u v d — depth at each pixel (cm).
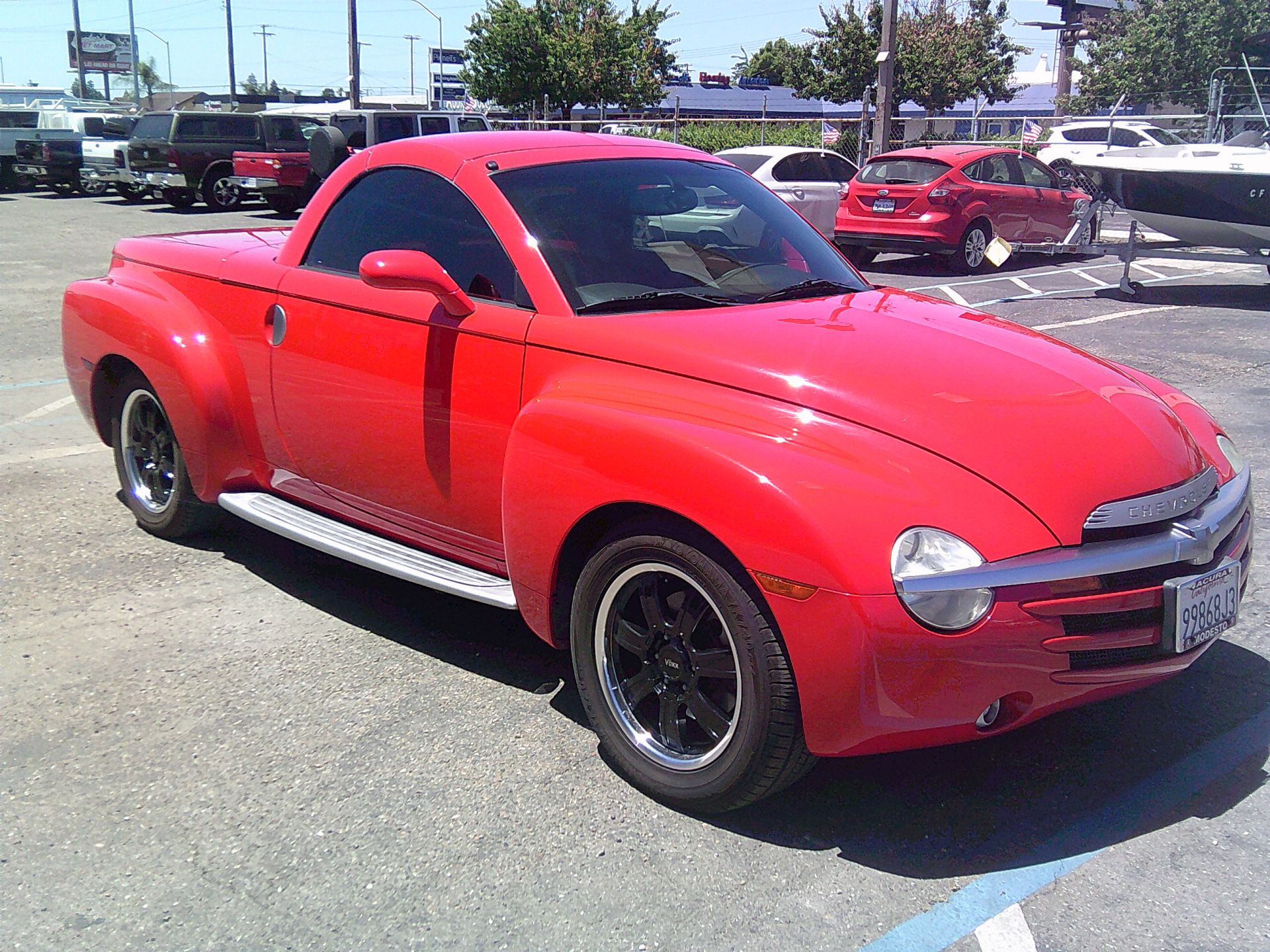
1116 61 3306
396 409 354
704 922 243
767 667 255
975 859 265
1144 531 268
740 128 3691
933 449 262
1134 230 1201
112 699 340
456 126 2338
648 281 337
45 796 291
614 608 292
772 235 390
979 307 1134
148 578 436
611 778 299
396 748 312
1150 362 838
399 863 263
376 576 443
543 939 238
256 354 407
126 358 444
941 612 241
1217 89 2139
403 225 369
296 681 353
